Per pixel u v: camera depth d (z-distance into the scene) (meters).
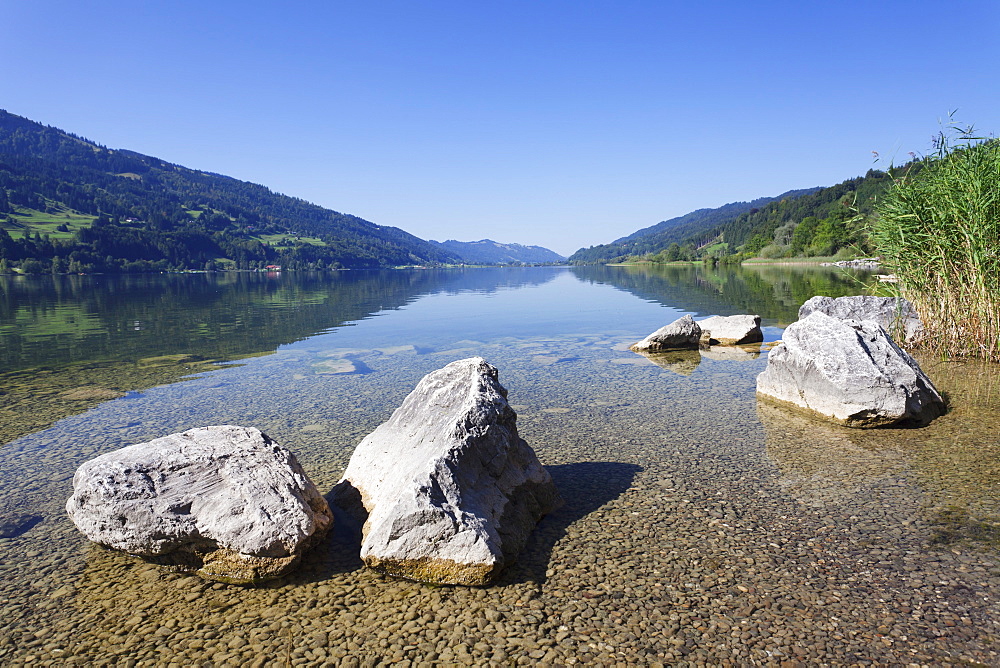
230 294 49.28
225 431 6.34
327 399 11.96
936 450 8.00
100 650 4.38
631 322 25.00
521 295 44.56
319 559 5.64
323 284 70.00
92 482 5.59
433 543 5.20
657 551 5.58
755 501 6.64
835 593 4.77
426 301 39.31
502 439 6.48
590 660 4.07
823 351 10.02
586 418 10.32
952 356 13.43
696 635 4.30
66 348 19.06
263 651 4.30
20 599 5.08
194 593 5.14
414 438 6.75
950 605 4.55
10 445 9.30
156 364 16.00
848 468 7.53
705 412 10.45
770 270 75.81
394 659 4.16
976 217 12.10
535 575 5.23
